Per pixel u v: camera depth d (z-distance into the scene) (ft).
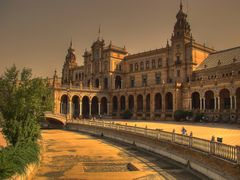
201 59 296.30
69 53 461.78
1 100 88.43
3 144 119.14
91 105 356.38
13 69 91.66
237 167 60.29
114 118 324.80
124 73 363.76
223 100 240.32
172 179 77.66
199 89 249.55
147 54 336.29
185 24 296.71
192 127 173.58
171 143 100.83
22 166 68.59
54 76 294.46
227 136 119.44
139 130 137.08
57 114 253.85
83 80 417.49
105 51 357.82
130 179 79.10
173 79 299.38
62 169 91.86
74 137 186.50
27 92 92.27
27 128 91.09
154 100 286.05
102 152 125.18
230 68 246.47
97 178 80.74
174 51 299.38
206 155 75.51
